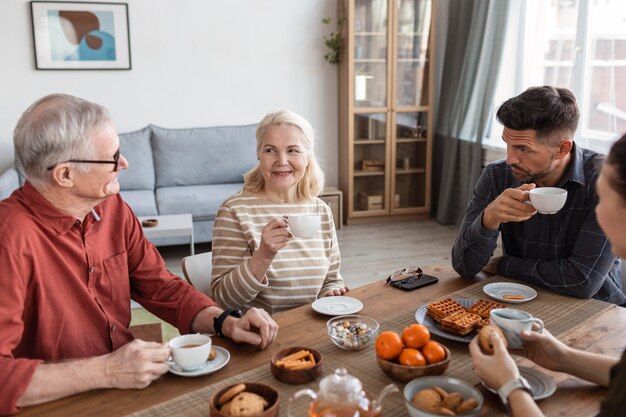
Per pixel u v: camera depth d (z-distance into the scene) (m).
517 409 0.96
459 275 1.86
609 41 3.56
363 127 5.23
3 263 1.22
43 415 1.08
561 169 1.78
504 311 1.27
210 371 1.22
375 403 1.01
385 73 5.16
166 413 1.08
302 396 1.12
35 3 4.54
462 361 1.27
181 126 5.09
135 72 4.89
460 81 5.00
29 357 1.35
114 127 1.33
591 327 1.45
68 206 1.34
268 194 1.87
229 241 1.80
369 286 1.77
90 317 1.41
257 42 5.12
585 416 1.06
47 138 1.23
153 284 1.59
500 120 1.73
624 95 3.50
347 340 1.32
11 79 4.61
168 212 4.42
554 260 1.81
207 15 4.96
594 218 1.71
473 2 4.85
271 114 1.83
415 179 5.51
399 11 5.08
